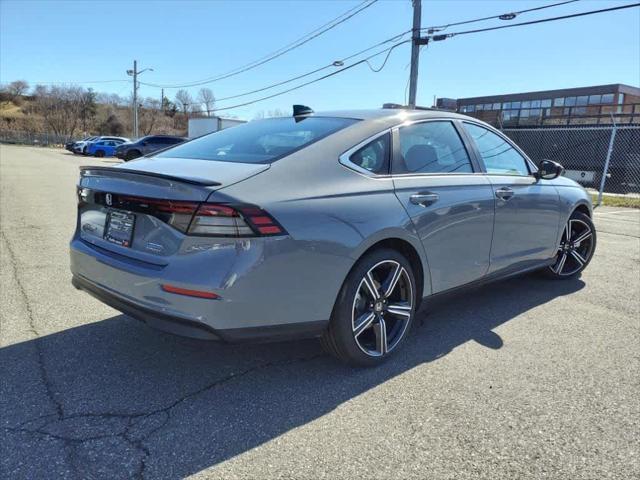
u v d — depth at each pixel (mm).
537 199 4457
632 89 23547
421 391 2955
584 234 5309
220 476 2197
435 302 3701
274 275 2604
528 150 20703
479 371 3221
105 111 84812
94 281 3039
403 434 2529
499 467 2293
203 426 2559
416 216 3264
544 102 25531
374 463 2303
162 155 3533
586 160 18781
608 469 2295
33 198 10703
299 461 2307
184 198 2553
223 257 2500
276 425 2586
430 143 3670
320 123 3471
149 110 85812
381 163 3262
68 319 3920
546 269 5172
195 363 3246
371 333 3297
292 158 2928
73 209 9367
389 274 3234
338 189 2926
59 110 77125
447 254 3572
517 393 2953
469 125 4125
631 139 17406
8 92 98375
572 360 3408
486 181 3924
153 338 3605
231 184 2600
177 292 2533
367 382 3055
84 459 2279
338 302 2945
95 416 2619
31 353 3322
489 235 3938
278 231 2590
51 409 2670
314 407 2764
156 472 2211
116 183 2928
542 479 2223
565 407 2811
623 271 5809
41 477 2152
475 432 2557
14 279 4883
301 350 3482
